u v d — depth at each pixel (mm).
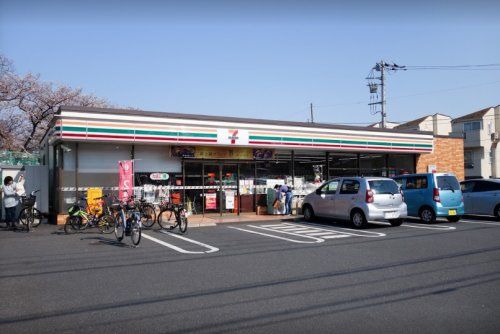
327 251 9547
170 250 9789
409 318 5191
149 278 7180
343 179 14391
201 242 10938
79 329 4898
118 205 11703
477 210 16125
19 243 10820
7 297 6156
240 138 16750
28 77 30672
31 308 5664
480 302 5785
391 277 7145
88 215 13000
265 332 4777
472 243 10422
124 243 10781
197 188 17172
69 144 14875
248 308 5609
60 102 32094
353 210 13727
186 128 15648
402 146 21453
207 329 4879
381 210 13320
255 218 16469
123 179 14297
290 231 13062
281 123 17766
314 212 15469
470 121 42969
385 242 10703
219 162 17641
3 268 7965
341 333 4734
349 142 19688
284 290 6426
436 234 12008
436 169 23797
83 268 7945
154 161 16266
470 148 42750
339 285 6676
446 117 45344
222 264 8250
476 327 4879
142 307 5676
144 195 15961
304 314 5363
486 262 8234
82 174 14898
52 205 16031
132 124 14648
